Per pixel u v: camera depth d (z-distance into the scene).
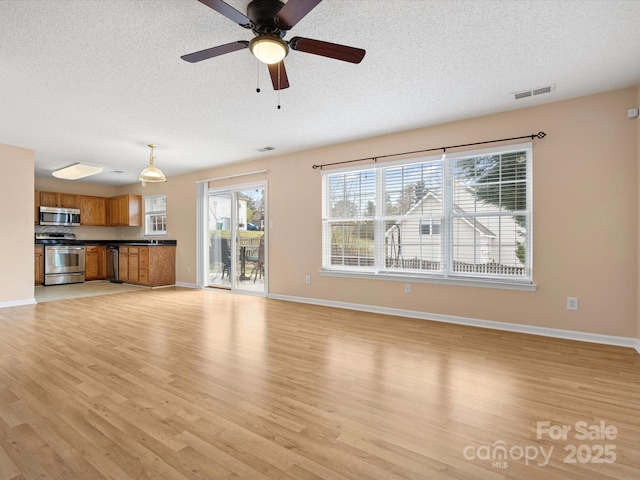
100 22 2.05
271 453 1.55
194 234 6.72
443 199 3.91
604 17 2.03
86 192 8.09
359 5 1.93
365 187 4.51
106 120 3.76
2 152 4.70
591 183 3.15
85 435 1.68
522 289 3.44
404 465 1.47
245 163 5.82
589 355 2.80
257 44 1.85
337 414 1.89
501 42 2.30
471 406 1.97
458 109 3.48
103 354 2.83
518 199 3.50
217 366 2.57
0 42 2.24
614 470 1.44
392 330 3.55
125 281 7.20
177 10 1.95
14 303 4.84
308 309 4.61
